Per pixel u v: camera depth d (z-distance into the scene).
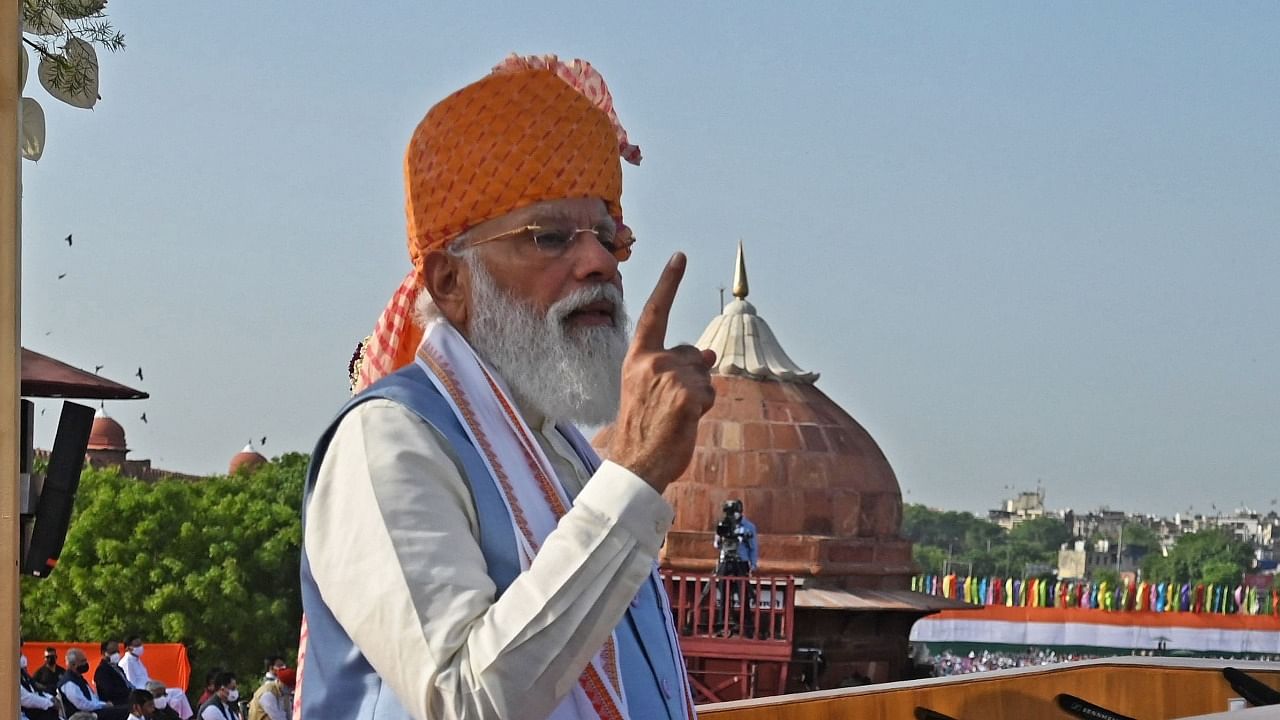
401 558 2.20
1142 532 190.38
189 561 41.16
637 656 2.56
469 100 2.65
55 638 40.47
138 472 69.69
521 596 2.13
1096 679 4.12
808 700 3.64
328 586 2.27
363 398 2.45
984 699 3.95
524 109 2.62
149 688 23.73
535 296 2.60
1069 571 183.12
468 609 2.16
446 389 2.50
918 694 3.84
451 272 2.69
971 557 183.88
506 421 2.53
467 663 2.09
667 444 2.24
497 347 2.62
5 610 2.59
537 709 2.10
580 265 2.61
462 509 2.37
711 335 31.44
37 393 7.55
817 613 27.88
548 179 2.59
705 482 29.30
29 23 3.64
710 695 24.22
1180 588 61.38
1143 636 61.19
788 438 29.77
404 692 2.14
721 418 29.88
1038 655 62.00
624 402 2.30
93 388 7.53
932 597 29.12
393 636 2.15
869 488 29.92
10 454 2.61
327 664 2.36
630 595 2.18
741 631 24.22
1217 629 60.56
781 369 30.91
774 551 29.02
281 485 45.31
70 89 3.64
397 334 2.89
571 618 2.12
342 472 2.35
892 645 28.84
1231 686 3.98
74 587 40.25
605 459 2.28
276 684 22.11
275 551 41.47
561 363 2.58
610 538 2.18
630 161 3.05
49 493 3.33
